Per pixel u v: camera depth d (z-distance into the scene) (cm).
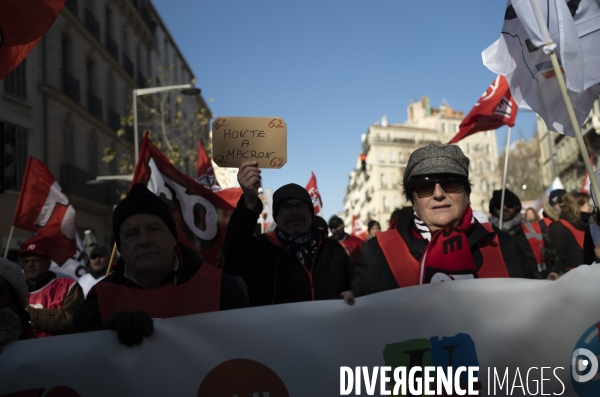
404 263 297
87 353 248
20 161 2070
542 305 265
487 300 265
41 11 373
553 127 435
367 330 262
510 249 303
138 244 286
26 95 2112
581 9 414
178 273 301
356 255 1062
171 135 3547
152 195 298
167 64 4094
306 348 258
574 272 268
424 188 299
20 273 335
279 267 457
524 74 438
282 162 382
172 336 254
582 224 698
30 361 246
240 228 388
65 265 772
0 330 293
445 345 262
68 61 2452
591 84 406
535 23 398
